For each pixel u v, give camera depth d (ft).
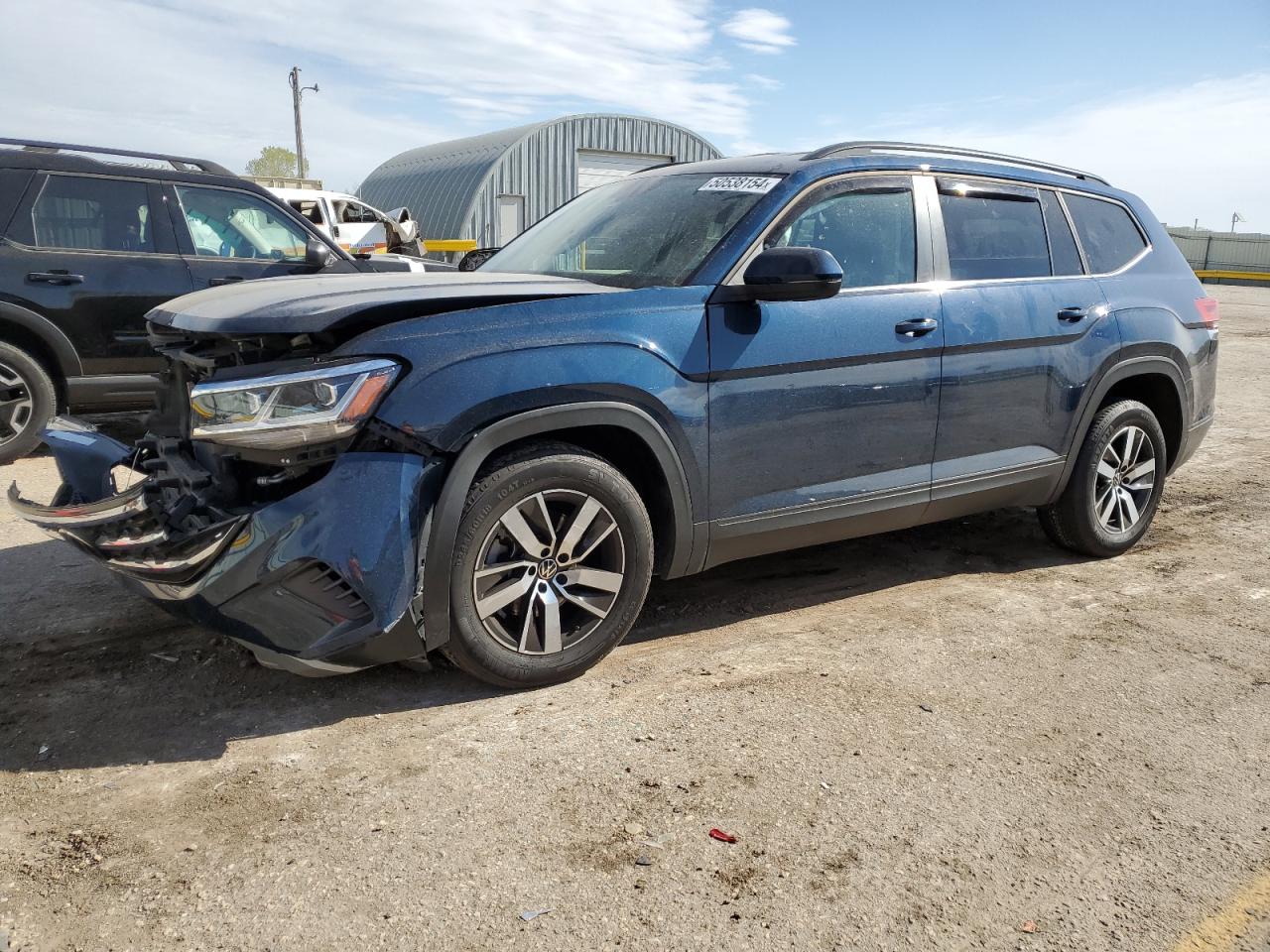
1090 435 14.99
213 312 9.99
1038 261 14.48
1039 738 9.92
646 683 10.87
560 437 10.57
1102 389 14.84
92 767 8.97
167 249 20.89
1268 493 20.18
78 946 6.72
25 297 19.25
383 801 8.50
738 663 11.45
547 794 8.64
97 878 7.43
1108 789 9.02
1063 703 10.69
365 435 9.20
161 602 9.48
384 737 9.59
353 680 10.77
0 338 19.45
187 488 9.84
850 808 8.56
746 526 11.60
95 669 10.87
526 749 9.39
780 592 13.94
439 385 9.37
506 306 10.09
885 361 12.32
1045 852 8.06
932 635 12.48
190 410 10.50
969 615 13.21
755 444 11.43
